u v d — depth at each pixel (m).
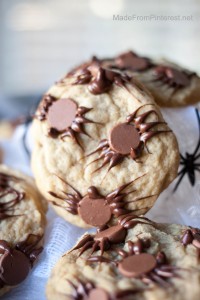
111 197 0.18
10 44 0.62
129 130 0.18
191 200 0.20
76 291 0.14
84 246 0.16
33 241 0.19
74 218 0.19
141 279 0.14
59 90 0.20
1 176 0.21
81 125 0.19
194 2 0.56
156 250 0.16
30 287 0.17
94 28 0.62
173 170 0.18
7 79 0.64
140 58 0.23
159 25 0.61
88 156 0.19
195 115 0.21
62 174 0.19
